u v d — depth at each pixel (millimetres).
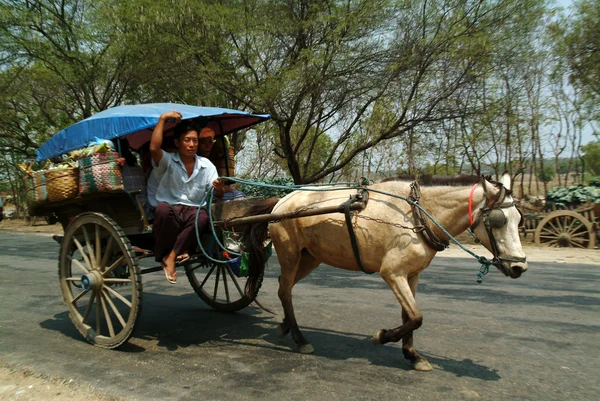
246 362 4598
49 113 22156
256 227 5301
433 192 4477
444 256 12258
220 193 5457
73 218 5375
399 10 14703
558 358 4664
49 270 10031
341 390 3914
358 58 15141
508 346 5012
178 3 14516
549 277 9016
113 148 5020
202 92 17094
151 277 9188
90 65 19422
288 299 5250
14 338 5379
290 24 14961
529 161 19375
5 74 20047
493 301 6957
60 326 5891
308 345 4906
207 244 5488
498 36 14539
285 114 16250
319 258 5070
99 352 4910
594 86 17141
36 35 18781
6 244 15430
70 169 5055
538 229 14648
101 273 5121
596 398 3773
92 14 18344
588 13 16406
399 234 4391
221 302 6629
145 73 17391
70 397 3762
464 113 15914
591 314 6238
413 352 4445
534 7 14656
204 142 5742
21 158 26047
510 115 16094
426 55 14930
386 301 6980
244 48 15227
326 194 4977
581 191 15422
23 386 3977
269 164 21031
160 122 4801
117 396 3771
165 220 4914
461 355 4754
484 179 4223
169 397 3768
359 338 5336
